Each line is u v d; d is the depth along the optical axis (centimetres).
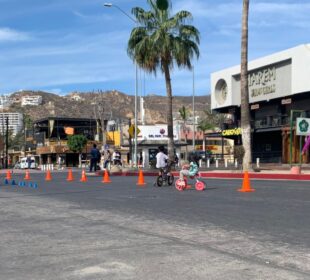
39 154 10275
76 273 661
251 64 5362
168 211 1299
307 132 2922
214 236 916
